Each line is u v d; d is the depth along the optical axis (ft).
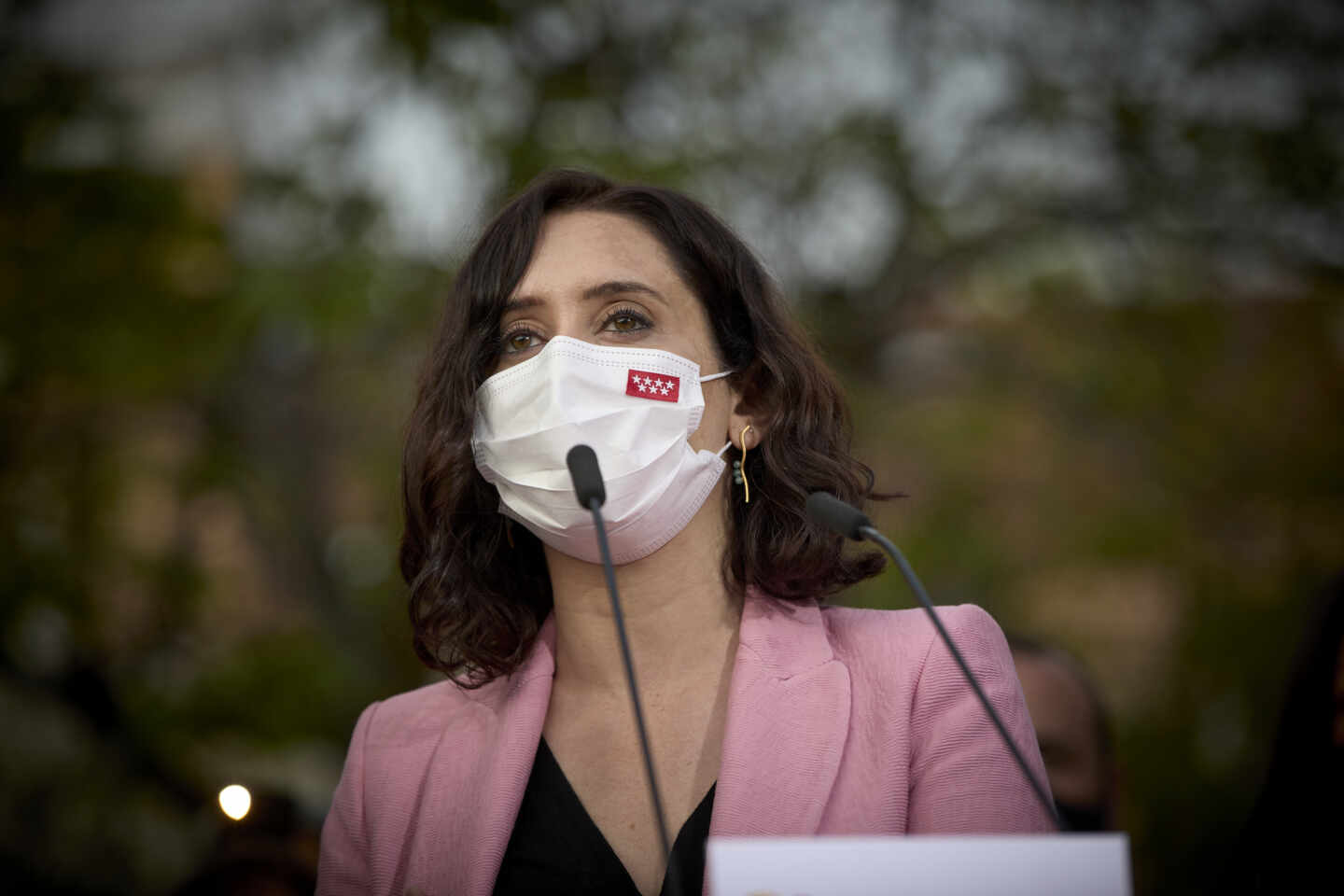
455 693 17.94
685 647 16.72
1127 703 81.25
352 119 70.69
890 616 16.85
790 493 17.26
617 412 16.39
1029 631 79.15
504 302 17.42
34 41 73.26
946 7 74.08
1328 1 73.97
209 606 71.67
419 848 16.56
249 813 25.70
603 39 68.44
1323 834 16.83
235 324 68.28
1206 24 75.05
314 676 68.74
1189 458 81.76
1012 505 82.07
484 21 65.77
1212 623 79.41
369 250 68.18
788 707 15.81
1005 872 11.60
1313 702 17.38
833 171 71.20
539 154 64.03
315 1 73.10
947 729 15.43
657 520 16.44
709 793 15.71
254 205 72.08
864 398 75.31
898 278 75.36
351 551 77.82
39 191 69.87
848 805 15.17
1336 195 74.69
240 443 75.82
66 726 64.85
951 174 76.69
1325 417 82.64
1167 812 76.84
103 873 62.64
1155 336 80.69
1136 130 74.43
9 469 69.15
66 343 67.67
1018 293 80.18
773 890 11.55
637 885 15.33
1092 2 74.43
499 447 16.75
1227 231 77.61
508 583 17.99
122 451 72.84
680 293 17.51
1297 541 81.92
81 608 65.87
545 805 16.10
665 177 64.90
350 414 78.28
